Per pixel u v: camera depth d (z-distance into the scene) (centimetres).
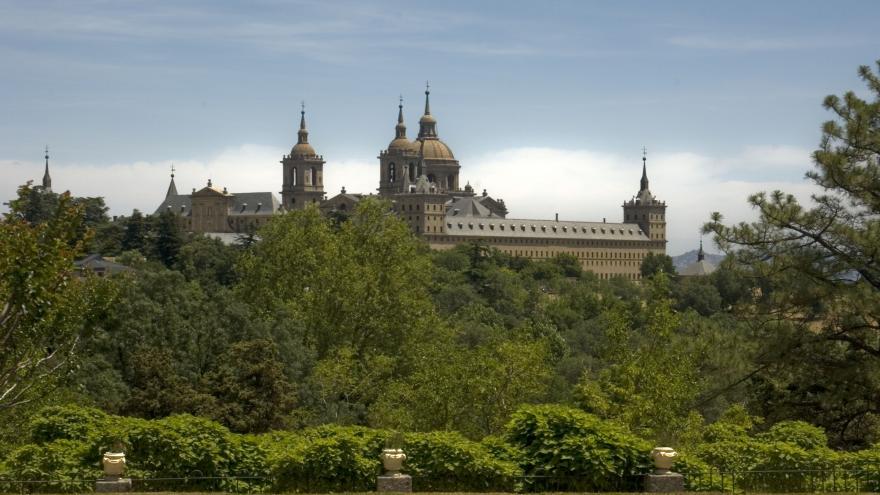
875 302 8656
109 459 6138
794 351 9025
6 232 6225
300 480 6269
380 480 6166
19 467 6294
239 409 12781
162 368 13175
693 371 9400
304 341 18088
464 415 10650
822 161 9131
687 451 7150
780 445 6706
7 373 6438
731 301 9512
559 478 6266
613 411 9375
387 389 14238
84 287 6950
